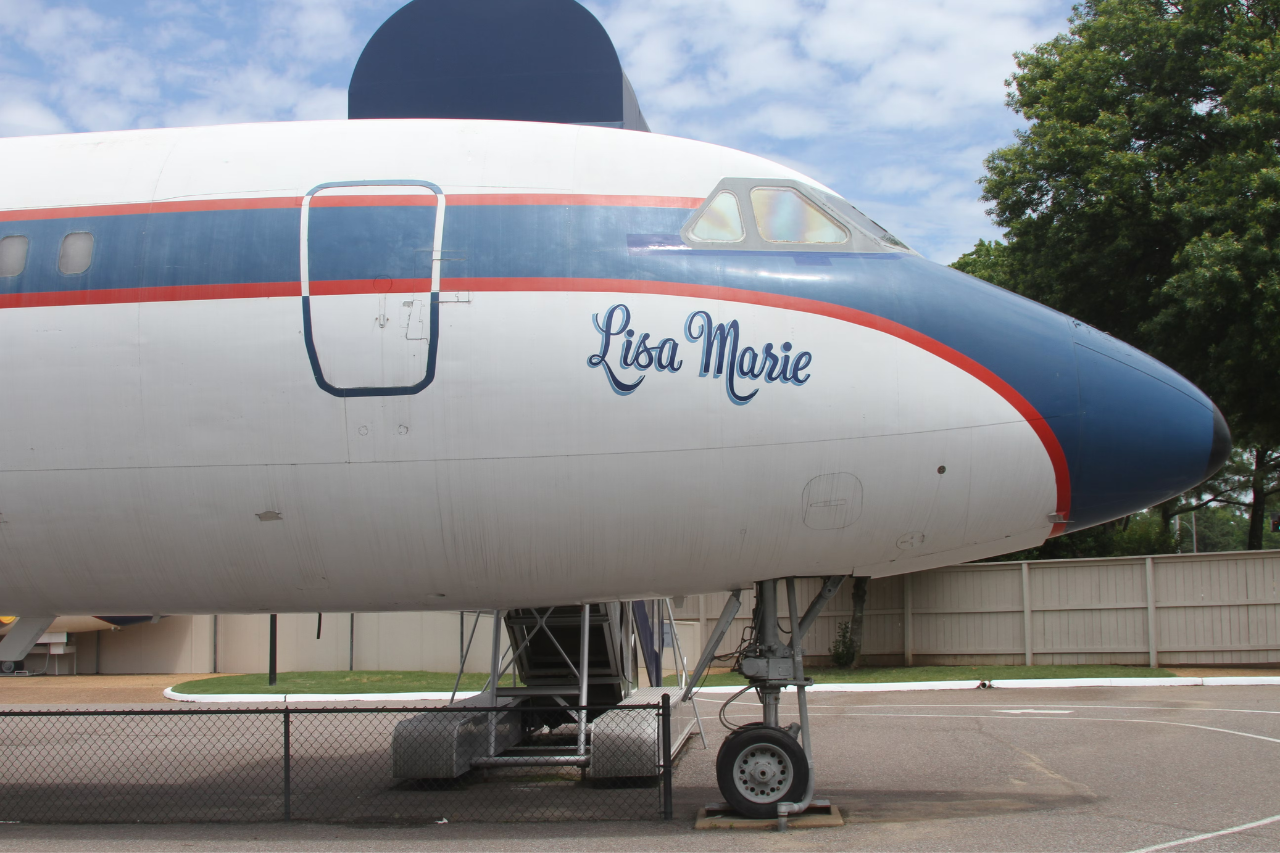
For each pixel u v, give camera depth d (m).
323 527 6.66
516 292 6.48
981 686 16.25
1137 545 25.75
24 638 7.79
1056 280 24.00
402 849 6.49
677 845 6.40
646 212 6.80
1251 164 20.03
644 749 8.82
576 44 11.02
